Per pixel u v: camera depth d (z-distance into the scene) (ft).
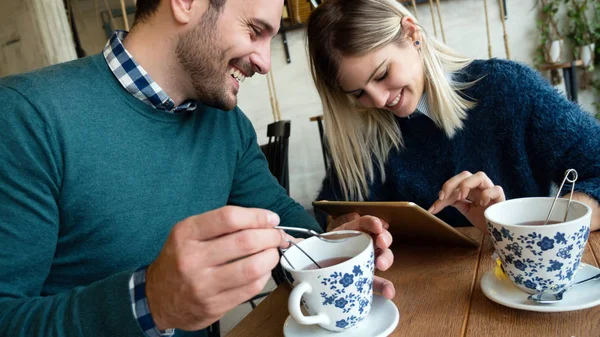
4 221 2.45
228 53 3.08
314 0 5.02
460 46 11.23
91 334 1.93
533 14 10.75
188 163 3.32
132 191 2.97
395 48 3.96
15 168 2.52
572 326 1.82
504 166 4.28
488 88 4.25
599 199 2.94
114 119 2.97
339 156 4.73
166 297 1.81
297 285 1.99
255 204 3.95
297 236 3.54
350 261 1.97
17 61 10.13
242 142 3.94
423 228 2.80
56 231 2.69
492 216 2.20
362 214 2.99
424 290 2.43
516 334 1.85
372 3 3.98
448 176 4.47
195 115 3.51
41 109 2.67
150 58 3.12
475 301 2.20
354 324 2.08
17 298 2.35
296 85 12.26
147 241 3.02
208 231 1.71
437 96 4.20
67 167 2.73
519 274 2.01
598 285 2.03
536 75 4.18
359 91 4.14
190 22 2.98
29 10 9.36
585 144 3.61
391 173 4.66
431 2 10.38
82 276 2.93
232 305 1.78
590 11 10.40
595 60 10.57
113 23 11.53
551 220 2.18
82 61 3.11
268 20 3.09
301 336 2.11
